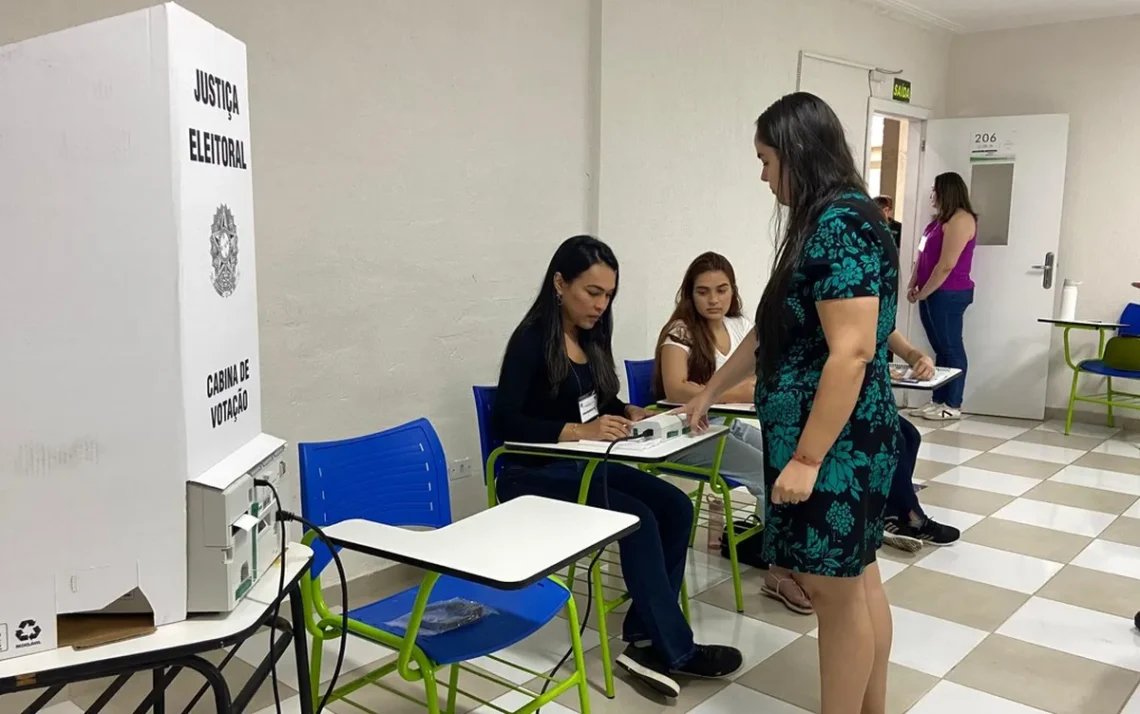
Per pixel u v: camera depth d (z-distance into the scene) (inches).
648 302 155.1
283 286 102.6
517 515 63.1
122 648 41.8
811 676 93.7
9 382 41.6
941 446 197.9
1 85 40.6
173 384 42.2
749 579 121.5
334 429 109.5
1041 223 218.2
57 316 41.5
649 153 150.5
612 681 88.7
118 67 40.6
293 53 100.3
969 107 240.5
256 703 86.1
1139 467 180.9
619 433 87.7
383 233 112.1
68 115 40.8
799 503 67.7
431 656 62.2
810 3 185.8
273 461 51.6
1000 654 99.2
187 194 42.1
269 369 102.2
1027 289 221.8
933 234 220.1
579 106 138.1
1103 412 222.1
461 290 122.7
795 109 69.1
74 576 42.7
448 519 81.3
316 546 69.2
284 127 100.5
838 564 67.2
